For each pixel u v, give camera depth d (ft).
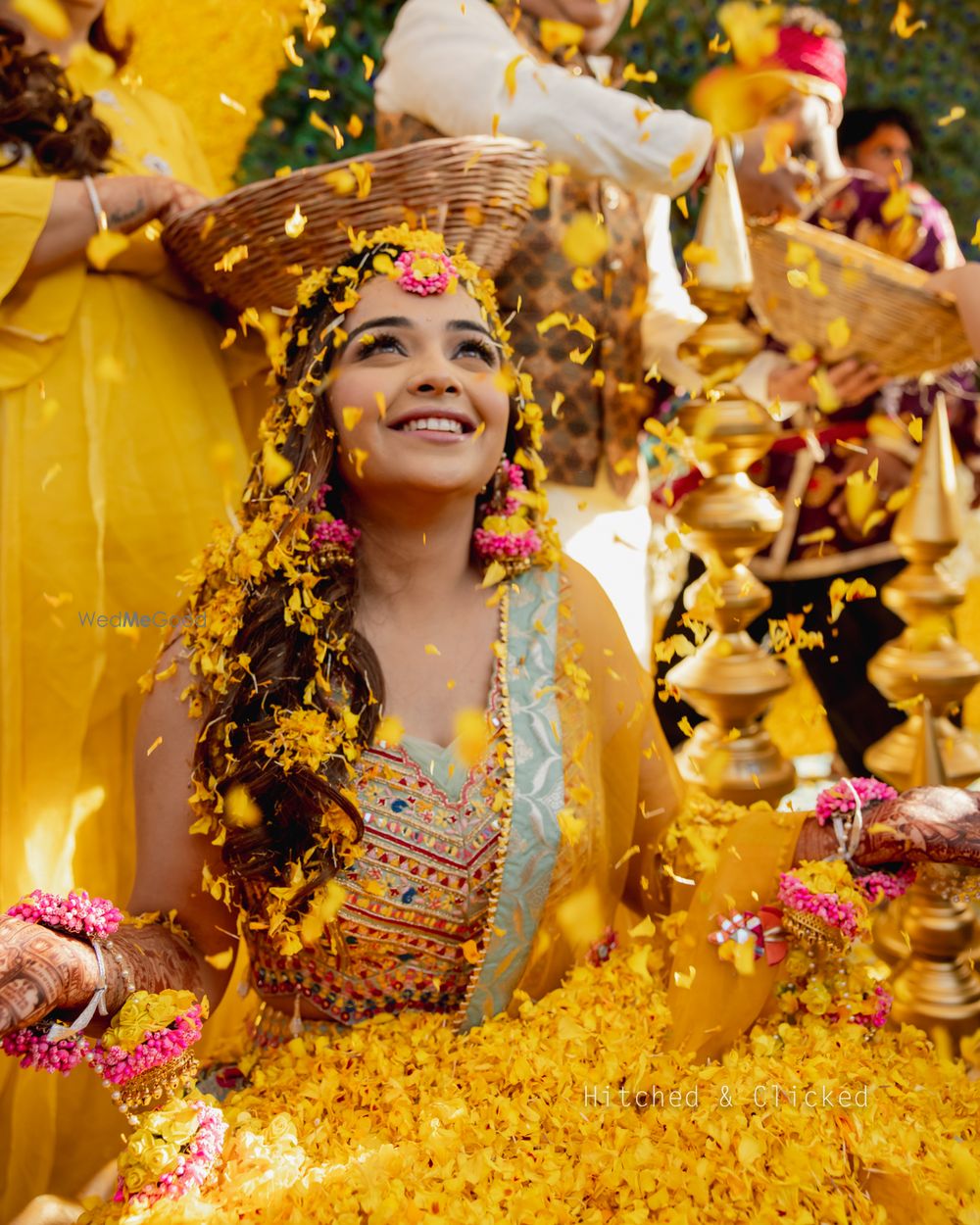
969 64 14.90
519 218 5.87
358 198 5.44
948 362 6.51
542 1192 3.78
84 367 5.95
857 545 8.68
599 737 4.99
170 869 4.62
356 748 4.45
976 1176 3.89
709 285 5.45
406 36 6.98
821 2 14.35
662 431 5.60
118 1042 3.91
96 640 5.92
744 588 5.73
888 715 8.87
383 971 4.58
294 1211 3.76
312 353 4.77
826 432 8.55
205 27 9.80
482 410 4.65
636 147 6.47
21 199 5.58
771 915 4.62
